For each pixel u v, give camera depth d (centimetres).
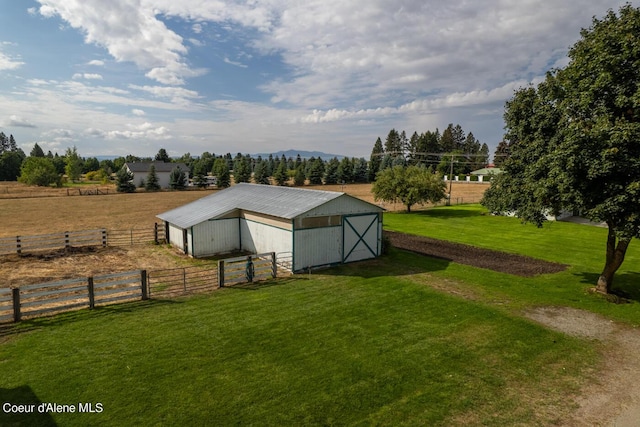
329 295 1470
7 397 780
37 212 4066
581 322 1262
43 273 1772
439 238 2855
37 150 14462
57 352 973
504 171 1870
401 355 998
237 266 1620
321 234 1897
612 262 1495
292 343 1050
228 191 2789
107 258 2089
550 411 786
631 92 1236
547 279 1755
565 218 3834
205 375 878
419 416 753
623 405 814
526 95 1658
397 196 4353
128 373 878
